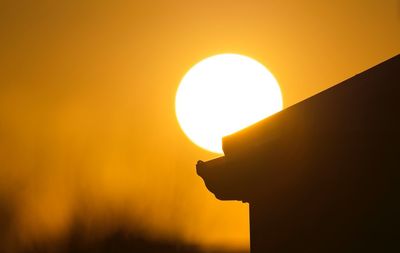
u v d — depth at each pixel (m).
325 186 17.73
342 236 16.81
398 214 14.77
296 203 19.08
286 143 19.31
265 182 20.73
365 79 16.14
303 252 18.52
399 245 14.62
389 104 15.45
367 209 15.91
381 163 15.57
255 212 21.38
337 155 17.27
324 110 17.66
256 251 20.95
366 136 16.17
